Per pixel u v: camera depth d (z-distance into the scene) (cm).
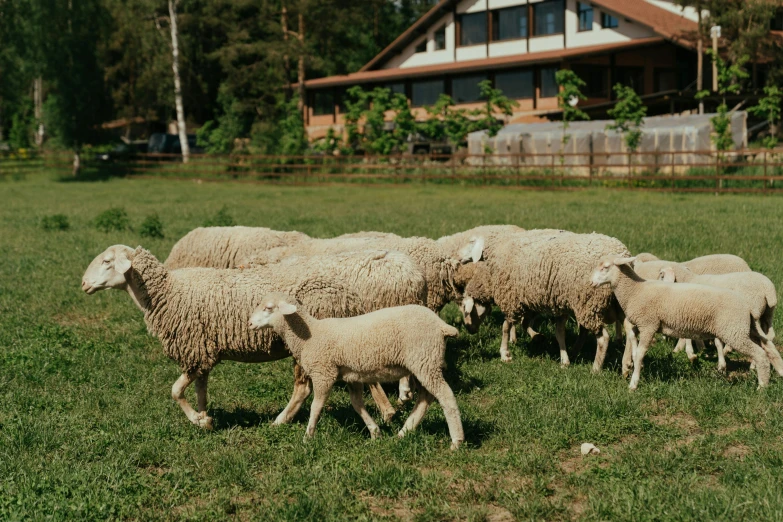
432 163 3534
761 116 3356
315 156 3809
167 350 705
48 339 980
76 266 1455
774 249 1351
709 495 512
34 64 4466
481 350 941
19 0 4412
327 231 1781
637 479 553
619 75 3916
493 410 713
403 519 519
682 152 2617
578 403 705
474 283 931
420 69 4447
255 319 645
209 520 526
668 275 797
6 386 812
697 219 1791
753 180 2580
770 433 616
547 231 942
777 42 3531
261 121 5128
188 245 1019
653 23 3712
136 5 5200
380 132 3831
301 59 4953
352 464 594
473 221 1891
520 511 513
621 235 1543
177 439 666
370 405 745
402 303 757
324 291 716
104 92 4541
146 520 529
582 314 830
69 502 541
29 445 654
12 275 1375
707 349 908
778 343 883
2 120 6200
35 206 2756
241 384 823
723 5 3484
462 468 583
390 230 1759
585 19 4041
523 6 4250
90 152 4853
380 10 6769
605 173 2948
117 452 636
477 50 4425
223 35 5625
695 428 658
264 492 561
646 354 878
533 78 3991
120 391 807
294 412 694
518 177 2984
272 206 2559
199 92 5672
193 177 4097
